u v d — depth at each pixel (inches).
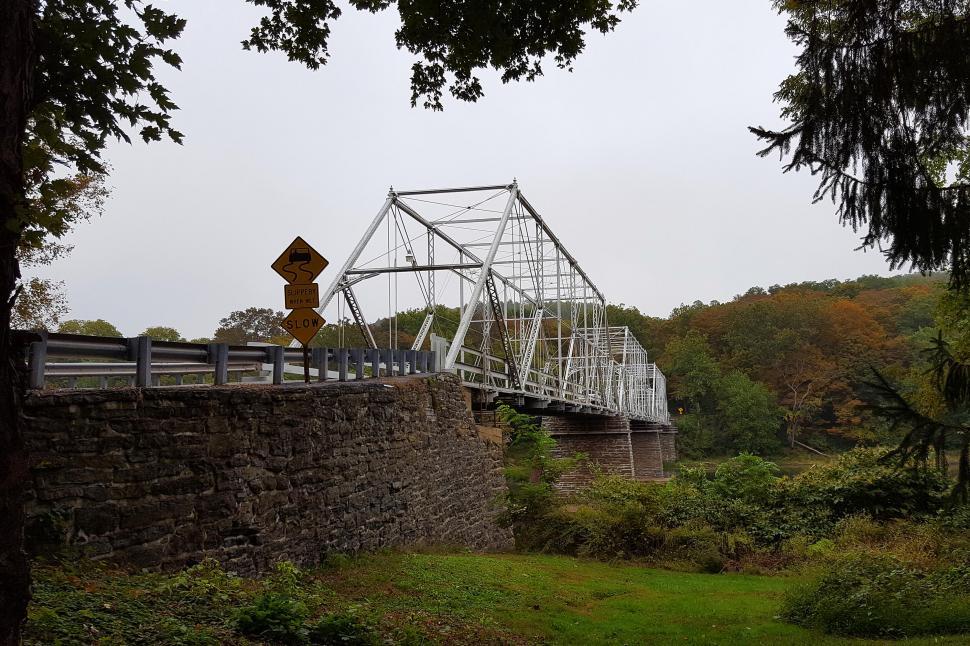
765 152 213.3
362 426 440.8
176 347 310.7
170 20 153.4
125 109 157.5
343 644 235.0
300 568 354.3
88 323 1016.9
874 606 358.3
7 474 118.7
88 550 238.5
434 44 289.1
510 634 311.3
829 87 199.8
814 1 212.8
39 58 143.9
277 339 1382.9
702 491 839.7
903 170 197.0
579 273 1450.5
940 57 188.7
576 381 1499.8
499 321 878.4
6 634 118.3
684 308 4443.9
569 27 278.7
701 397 3348.9
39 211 135.1
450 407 628.1
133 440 259.0
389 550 448.5
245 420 318.7
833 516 747.4
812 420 2965.1
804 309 3198.8
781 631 353.4
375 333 1658.5
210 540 291.7
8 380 120.3
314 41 285.9
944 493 697.6
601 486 759.1
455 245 1034.7
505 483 744.3
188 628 201.3
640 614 393.1
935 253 200.1
